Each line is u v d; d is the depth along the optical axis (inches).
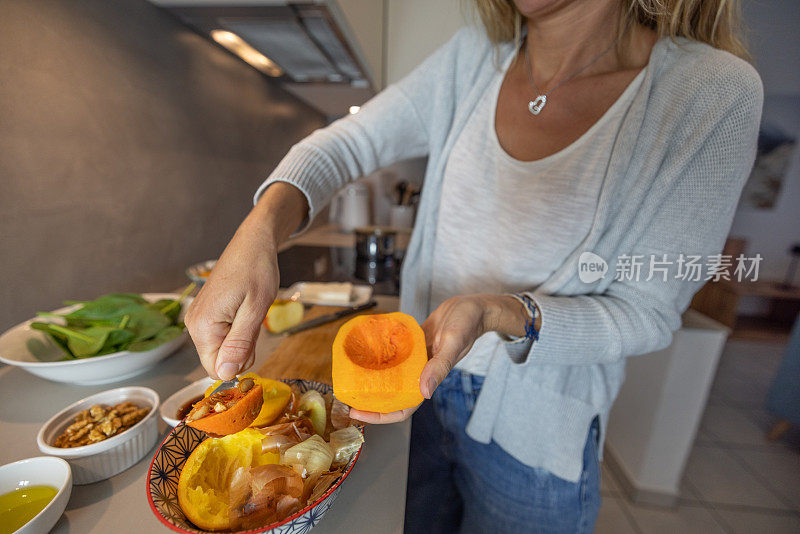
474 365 23.6
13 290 24.6
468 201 23.8
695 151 16.9
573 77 20.5
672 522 50.1
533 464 22.4
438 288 26.3
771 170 82.5
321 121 84.7
